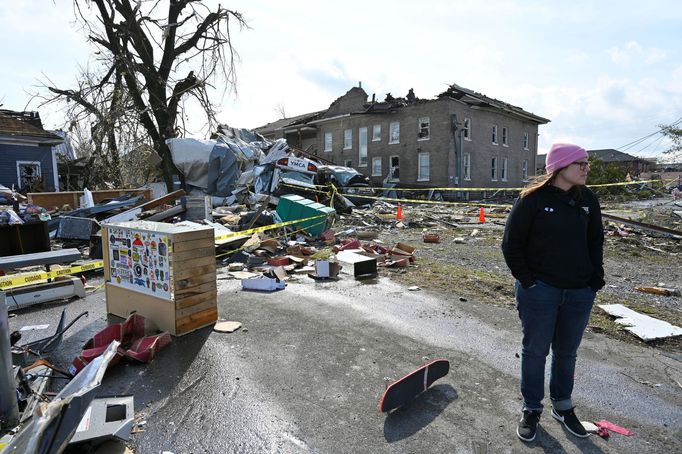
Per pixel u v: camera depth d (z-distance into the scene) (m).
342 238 11.56
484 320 4.96
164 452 2.57
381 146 35.28
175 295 4.33
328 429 2.82
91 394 2.23
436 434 2.77
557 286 2.60
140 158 21.78
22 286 5.61
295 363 3.79
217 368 3.68
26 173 22.22
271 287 6.20
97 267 6.99
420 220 16.05
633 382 3.51
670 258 9.47
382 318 5.00
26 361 3.62
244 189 17.70
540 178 2.70
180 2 23.16
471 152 33.28
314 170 18.56
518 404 3.14
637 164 66.00
